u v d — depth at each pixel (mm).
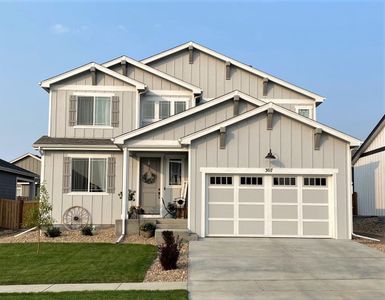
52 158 20109
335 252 14523
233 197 17406
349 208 17328
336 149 17516
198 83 23531
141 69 21875
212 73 23625
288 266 12516
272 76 23266
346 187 17422
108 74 21016
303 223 17375
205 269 12086
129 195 19281
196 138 17359
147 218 18906
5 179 28219
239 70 23641
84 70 20828
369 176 25359
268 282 10812
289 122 17547
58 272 11812
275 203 17422
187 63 23688
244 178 17500
